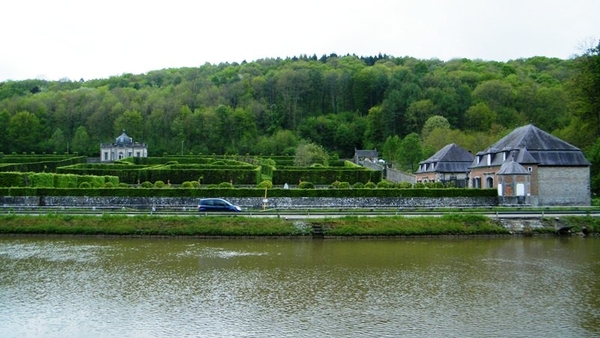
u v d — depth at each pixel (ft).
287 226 153.38
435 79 542.16
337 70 654.94
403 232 152.56
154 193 188.85
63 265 110.01
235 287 91.25
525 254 124.16
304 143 433.89
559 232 156.35
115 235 152.76
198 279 97.30
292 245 138.31
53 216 159.43
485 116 410.11
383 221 156.46
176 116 561.84
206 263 112.57
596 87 219.20
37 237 150.82
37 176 210.38
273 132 561.43
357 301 82.48
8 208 174.91
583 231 156.66
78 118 566.36
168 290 89.20
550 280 96.84
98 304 80.53
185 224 155.02
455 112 457.27
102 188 189.67
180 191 189.37
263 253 125.39
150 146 529.45
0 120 508.94
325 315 75.15
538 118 405.18
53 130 548.31
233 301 82.43
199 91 634.43
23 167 342.64
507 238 151.12
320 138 547.90
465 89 481.46
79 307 78.89
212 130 532.73
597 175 220.64
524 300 83.25
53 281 95.45
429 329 69.00
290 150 487.61
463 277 99.30
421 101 473.67
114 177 252.21
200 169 281.74
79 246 135.33
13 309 77.61
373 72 618.44
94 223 156.25
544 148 206.49
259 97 631.97
